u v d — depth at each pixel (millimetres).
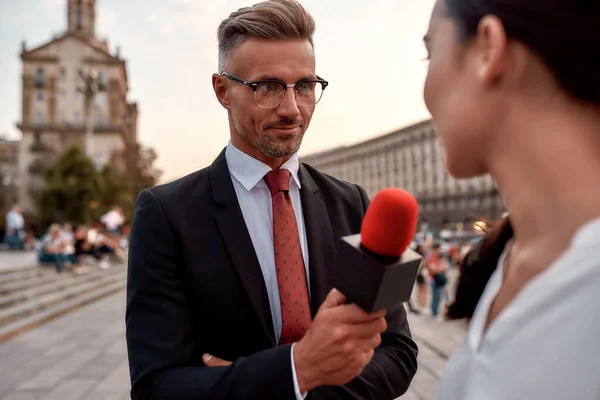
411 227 666
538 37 443
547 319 408
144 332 1035
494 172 512
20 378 4691
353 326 736
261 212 1252
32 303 9117
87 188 36688
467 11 501
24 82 49281
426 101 579
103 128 49188
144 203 1180
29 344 6227
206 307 1100
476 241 825
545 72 455
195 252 1124
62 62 50000
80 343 6258
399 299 714
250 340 1104
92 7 55125
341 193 1384
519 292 475
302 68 1166
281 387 821
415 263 694
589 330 379
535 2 444
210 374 938
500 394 431
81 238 16688
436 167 56375
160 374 983
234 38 1188
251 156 1257
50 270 14312
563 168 442
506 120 483
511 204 494
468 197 49094
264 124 1167
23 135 48594
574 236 422
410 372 1118
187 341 1056
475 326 539
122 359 5371
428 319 8094
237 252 1139
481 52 493
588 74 428
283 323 1134
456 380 529
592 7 427
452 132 523
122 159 51562
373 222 674
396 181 64375
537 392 398
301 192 1303
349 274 704
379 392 1016
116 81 50719
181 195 1204
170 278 1091
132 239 1154
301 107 1186
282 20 1140
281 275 1174
